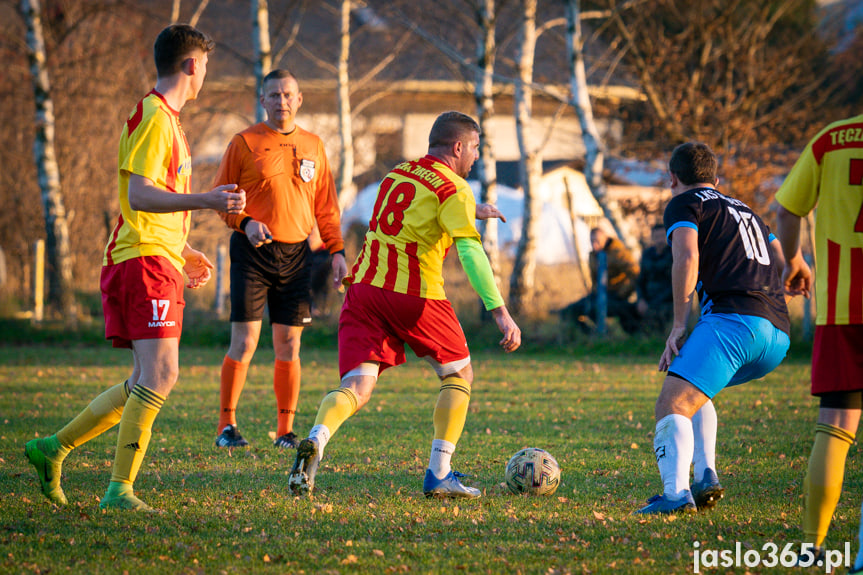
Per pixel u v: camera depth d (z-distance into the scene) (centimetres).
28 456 1416
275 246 2095
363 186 9275
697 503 1448
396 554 1165
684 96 6419
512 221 7312
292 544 1205
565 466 1853
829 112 7444
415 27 5709
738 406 2844
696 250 1405
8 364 3991
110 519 1323
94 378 3475
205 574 1067
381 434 2262
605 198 5538
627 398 3006
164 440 2148
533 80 6569
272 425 2439
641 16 6328
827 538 1254
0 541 1198
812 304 4738
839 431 1136
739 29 6494
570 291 6194
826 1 7950
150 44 7275
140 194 1327
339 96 6619
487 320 5106
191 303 5675
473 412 2681
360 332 1516
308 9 6938
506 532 1288
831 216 1136
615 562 1129
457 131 1569
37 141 5472
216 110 6969
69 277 5466
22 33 6619
